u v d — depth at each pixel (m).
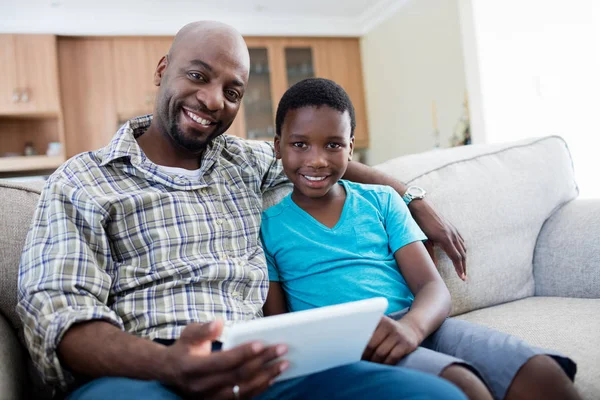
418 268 1.00
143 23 3.95
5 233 0.97
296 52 4.50
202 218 0.96
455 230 1.16
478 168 1.36
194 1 3.77
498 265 1.27
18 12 3.60
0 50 3.67
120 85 4.03
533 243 1.35
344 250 1.02
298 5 4.02
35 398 0.91
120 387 0.67
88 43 3.97
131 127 1.06
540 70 2.50
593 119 2.30
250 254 1.01
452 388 0.64
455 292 1.20
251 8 4.01
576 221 1.32
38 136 4.11
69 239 0.83
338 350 0.69
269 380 0.63
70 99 3.92
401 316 0.95
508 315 1.13
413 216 1.17
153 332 0.83
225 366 0.60
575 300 1.19
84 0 3.56
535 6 2.48
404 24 3.96
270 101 4.43
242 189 1.07
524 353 0.75
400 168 1.35
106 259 0.88
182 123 1.01
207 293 0.90
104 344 0.72
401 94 4.07
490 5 2.60
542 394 0.71
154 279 0.88
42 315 0.76
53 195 0.88
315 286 1.00
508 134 2.61
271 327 0.60
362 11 4.30
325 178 1.04
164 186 0.97
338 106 1.02
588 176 2.37
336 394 0.72
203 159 1.05
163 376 0.66
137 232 0.90
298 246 1.04
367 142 4.71
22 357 0.90
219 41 1.01
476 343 0.83
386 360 0.78
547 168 1.42
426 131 3.77
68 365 0.75
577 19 2.32
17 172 4.00
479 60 2.59
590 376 0.87
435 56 3.58
